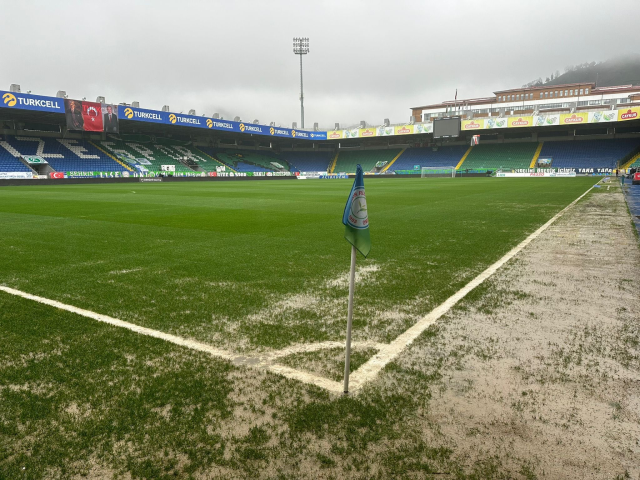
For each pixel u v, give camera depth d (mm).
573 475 2096
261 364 3309
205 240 8930
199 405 2727
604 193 22156
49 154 44250
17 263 6855
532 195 21375
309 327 4086
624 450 2279
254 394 2854
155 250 7883
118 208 15695
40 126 46844
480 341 3723
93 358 3418
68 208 15719
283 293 5199
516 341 3719
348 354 2820
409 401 2752
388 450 2279
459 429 2457
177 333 3941
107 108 42000
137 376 3115
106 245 8398
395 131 59094
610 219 12078
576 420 2545
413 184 35750
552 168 52219
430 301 4863
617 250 7754
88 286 5520
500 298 4965
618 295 5070
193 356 3451
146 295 5125
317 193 25016
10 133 44812
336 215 13422
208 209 15297
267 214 13711
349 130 61750
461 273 6137
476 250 7809
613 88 74312
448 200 18781
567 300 4879
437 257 7215
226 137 63062
